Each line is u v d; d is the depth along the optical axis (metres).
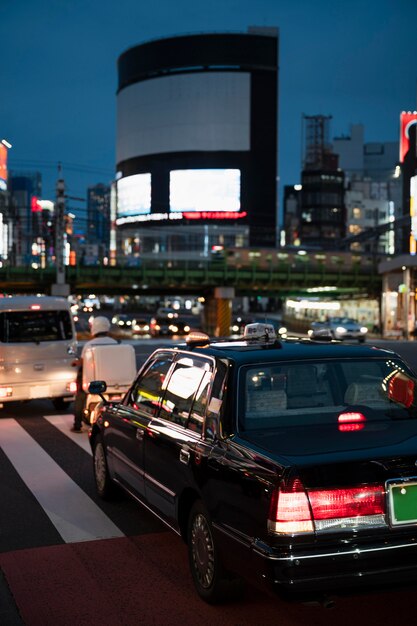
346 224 183.00
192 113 167.62
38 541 6.01
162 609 4.54
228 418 4.48
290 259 77.38
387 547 3.76
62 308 13.52
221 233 166.75
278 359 4.78
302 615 4.39
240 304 157.50
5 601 4.71
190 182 167.38
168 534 6.16
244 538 3.97
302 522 3.69
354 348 5.09
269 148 168.62
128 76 176.88
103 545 5.88
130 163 175.75
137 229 173.00
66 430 11.77
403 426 4.39
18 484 8.05
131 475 6.13
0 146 125.44
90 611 4.53
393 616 4.36
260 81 168.25
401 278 61.97
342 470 3.77
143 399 6.14
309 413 4.52
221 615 4.42
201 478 4.52
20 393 13.12
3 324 13.08
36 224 104.12
